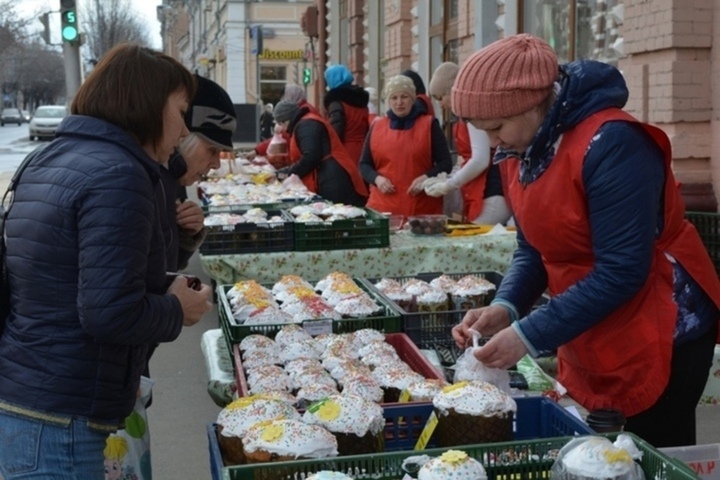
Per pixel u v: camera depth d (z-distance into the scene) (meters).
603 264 2.45
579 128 2.47
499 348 2.52
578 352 2.71
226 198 7.45
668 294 2.62
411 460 2.13
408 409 2.59
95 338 2.22
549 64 2.44
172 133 2.46
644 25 6.38
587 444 2.06
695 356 2.67
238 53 42.50
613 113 2.46
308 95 27.84
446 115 11.58
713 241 5.22
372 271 5.39
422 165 6.71
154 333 2.29
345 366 3.09
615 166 2.41
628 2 6.59
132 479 2.88
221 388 3.38
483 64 2.46
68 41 13.95
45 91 95.88
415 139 6.67
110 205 2.18
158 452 4.61
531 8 9.13
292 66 42.78
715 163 6.11
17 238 2.26
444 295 4.17
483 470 2.07
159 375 5.84
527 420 2.59
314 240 5.40
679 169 6.17
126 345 2.33
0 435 2.30
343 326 3.67
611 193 2.41
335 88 8.77
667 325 2.60
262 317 3.65
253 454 2.24
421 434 2.52
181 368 5.98
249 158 12.65
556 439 2.20
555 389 2.95
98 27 49.09
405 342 3.51
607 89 2.48
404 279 4.61
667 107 6.17
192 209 3.31
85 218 2.19
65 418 2.27
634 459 2.12
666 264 2.62
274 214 6.23
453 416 2.41
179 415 5.13
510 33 9.47
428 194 6.42
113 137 2.30
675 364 2.67
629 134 2.43
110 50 2.41
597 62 2.53
